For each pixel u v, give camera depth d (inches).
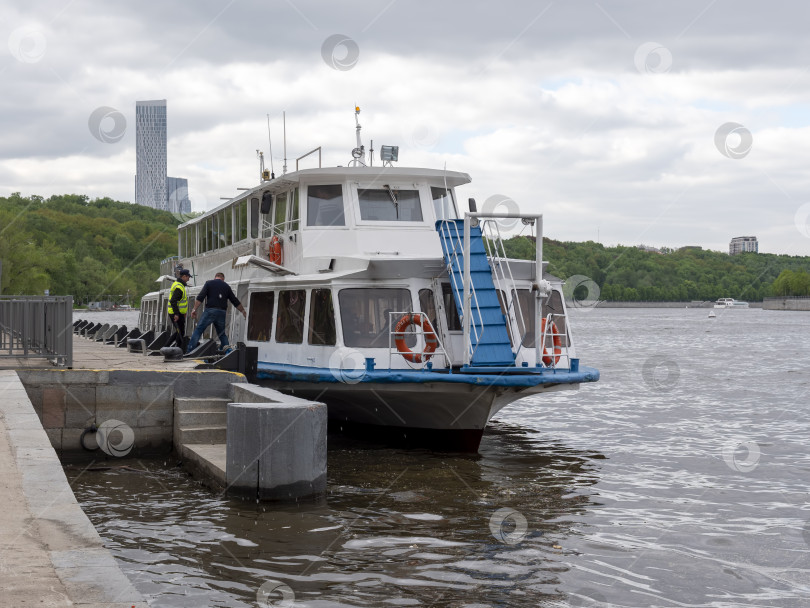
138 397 508.1
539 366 522.0
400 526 350.0
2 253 3513.8
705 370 1295.5
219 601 255.9
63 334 519.5
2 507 238.8
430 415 533.3
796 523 369.1
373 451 544.7
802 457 542.9
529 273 560.7
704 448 578.6
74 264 3730.3
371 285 531.5
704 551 323.6
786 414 770.2
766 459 534.9
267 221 674.2
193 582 273.3
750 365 1414.9
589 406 836.6
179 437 493.0
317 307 550.6
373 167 589.9
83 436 497.7
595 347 2057.1
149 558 299.0
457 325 539.5
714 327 3713.1
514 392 523.2
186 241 974.4
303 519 358.9
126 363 586.9
